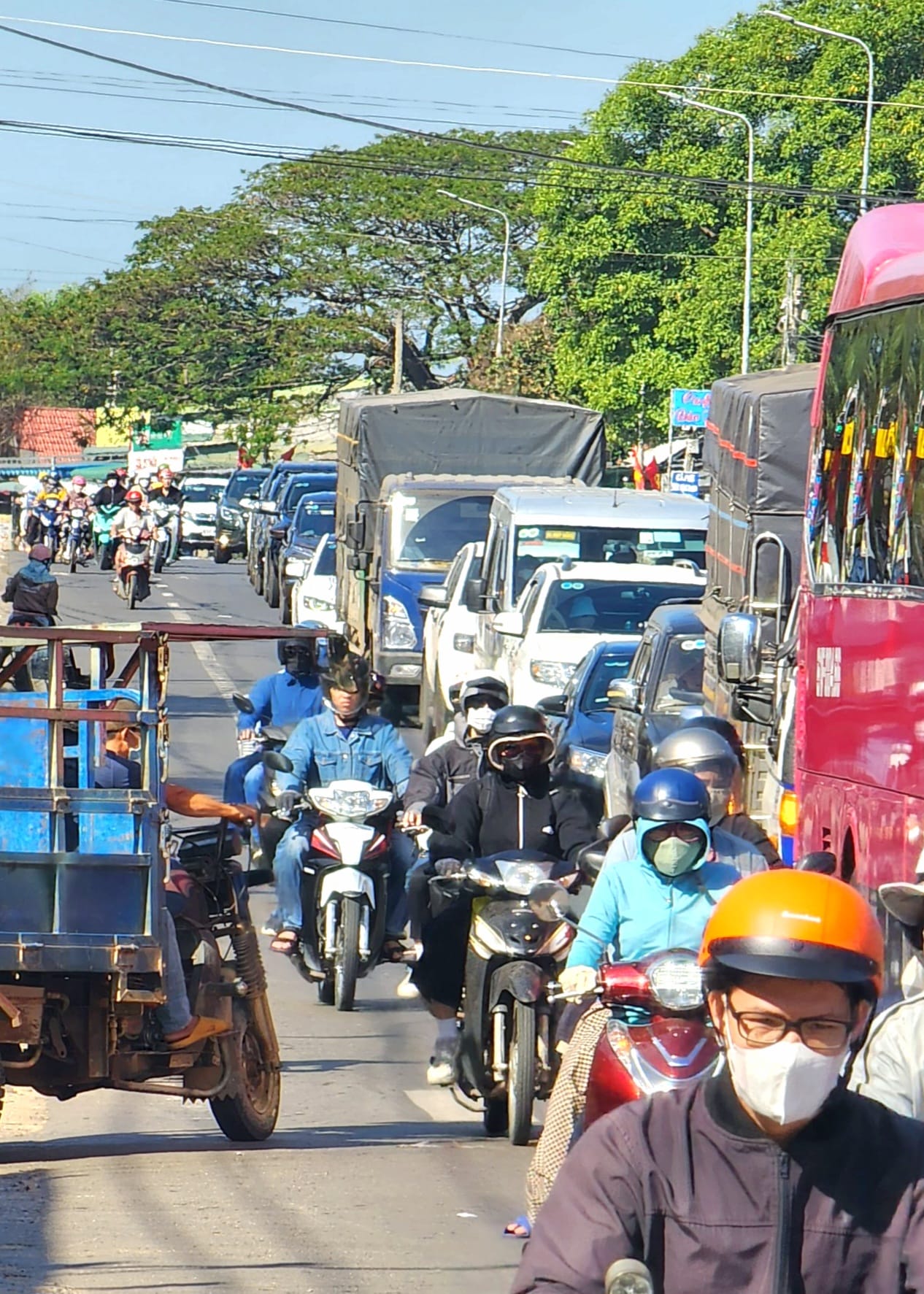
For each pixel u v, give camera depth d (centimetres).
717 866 1748
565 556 5375
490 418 7575
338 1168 2195
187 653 8844
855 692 2294
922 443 2075
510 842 2378
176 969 2283
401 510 7044
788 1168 788
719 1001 804
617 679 4381
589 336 15575
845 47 14325
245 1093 2370
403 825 2861
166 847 2289
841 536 2411
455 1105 2628
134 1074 2309
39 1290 1645
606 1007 1620
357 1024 3177
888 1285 784
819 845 2475
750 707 3219
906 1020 1188
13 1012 2205
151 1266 1734
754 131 14875
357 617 7606
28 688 2700
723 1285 786
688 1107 806
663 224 15400
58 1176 2148
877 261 2344
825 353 2580
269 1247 1808
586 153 15525
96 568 13888
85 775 2272
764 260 14325
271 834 3288
